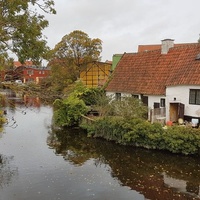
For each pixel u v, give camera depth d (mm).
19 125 30797
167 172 16984
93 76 45875
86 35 52000
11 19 13930
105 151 21422
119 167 17922
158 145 20641
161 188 14672
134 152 21000
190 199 13406
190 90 23375
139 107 24016
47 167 17688
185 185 15070
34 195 13602
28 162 18594
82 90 33062
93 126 25797
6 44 14094
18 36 14352
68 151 21422
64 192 13992
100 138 25062
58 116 30219
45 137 25672
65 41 51344
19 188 14391
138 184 15195
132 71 32312
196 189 14562
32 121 33250
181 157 19297
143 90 28469
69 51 51469
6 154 20297
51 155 20312
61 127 29844
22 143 23422
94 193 13953
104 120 24469
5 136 25750
